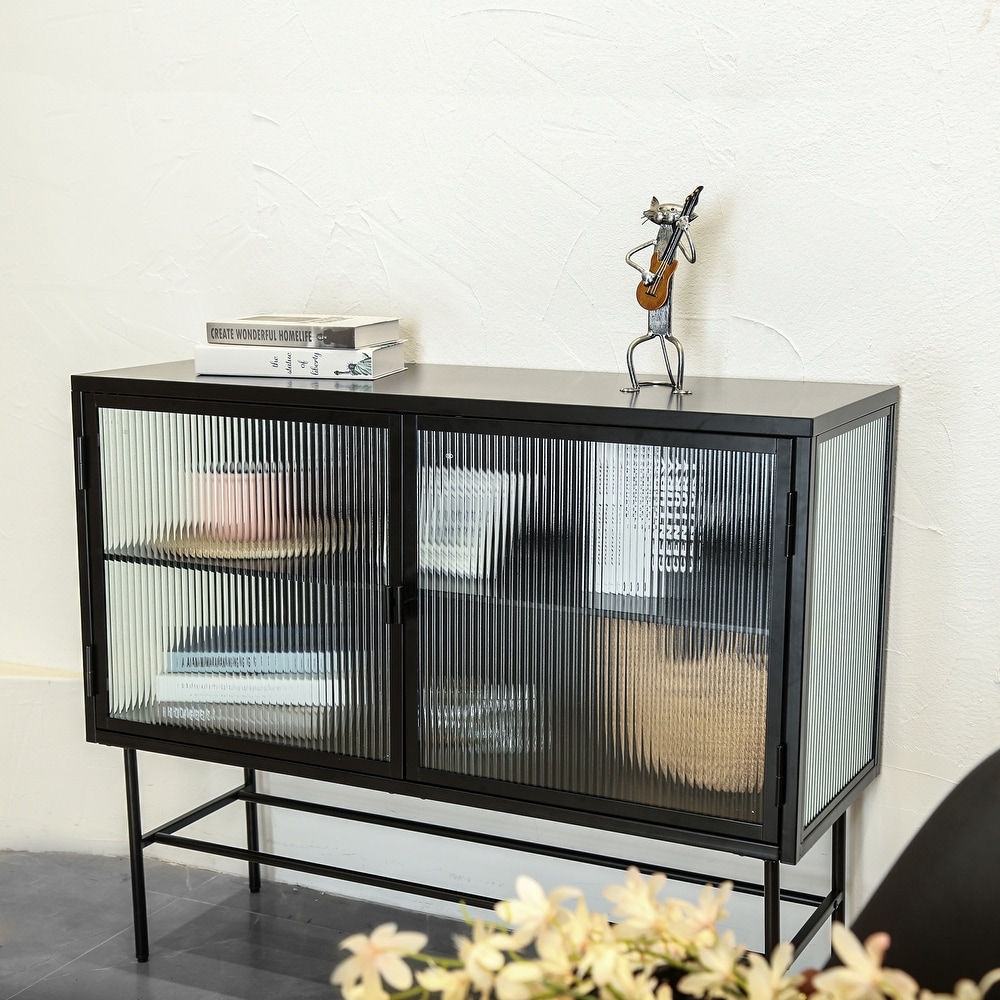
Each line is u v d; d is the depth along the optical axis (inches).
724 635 61.2
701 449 60.3
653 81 74.4
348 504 69.6
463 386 71.0
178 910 90.8
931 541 71.1
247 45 86.0
